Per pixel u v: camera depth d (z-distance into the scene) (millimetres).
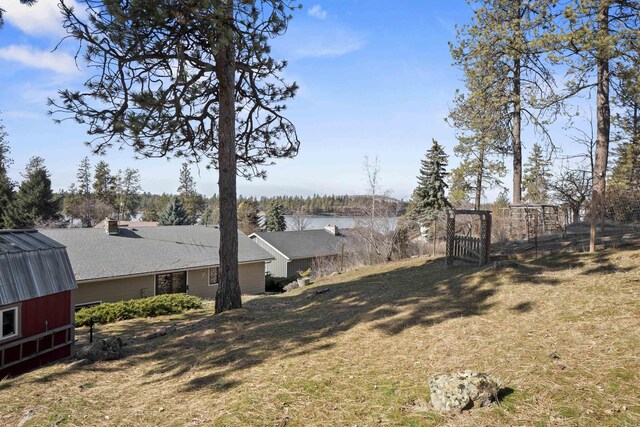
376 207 26641
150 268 20734
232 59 10750
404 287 10297
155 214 84188
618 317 5723
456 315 7199
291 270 35594
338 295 11156
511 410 3873
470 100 21203
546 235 15891
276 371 5805
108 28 7938
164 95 9414
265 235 38375
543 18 15969
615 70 15062
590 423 3484
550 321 6121
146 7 7754
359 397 4633
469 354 5453
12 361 7672
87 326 13188
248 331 8508
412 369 5285
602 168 16422
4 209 44438
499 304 7371
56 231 23141
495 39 18844
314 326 8156
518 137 21469
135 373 6926
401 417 4039
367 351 6227
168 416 4828
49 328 8492
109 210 64375
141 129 9227
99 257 20516
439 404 4117
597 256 9320
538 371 4586
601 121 16438
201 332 8992
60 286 8750
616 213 12664
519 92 20781
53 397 5871
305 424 4145
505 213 21594
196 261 22922
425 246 24266
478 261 10992
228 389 5395
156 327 11836
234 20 8719
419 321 7238
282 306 11305
